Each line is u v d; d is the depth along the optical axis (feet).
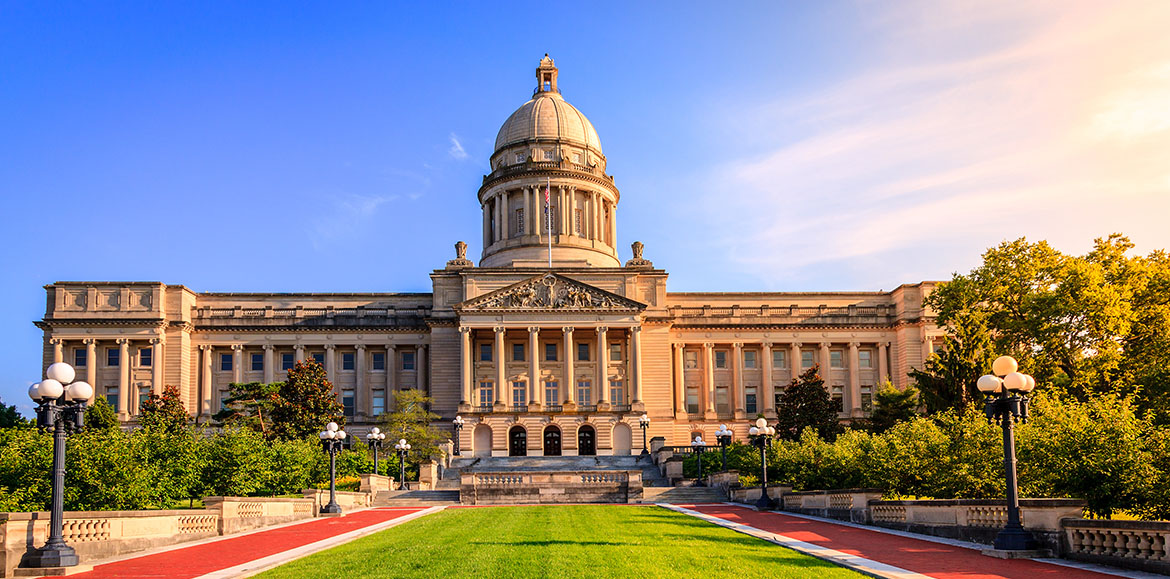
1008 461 85.10
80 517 88.28
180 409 269.23
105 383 314.96
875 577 67.00
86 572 78.54
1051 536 80.53
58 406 84.43
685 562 75.05
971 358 195.21
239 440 144.66
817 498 138.62
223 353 331.36
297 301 339.36
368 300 340.80
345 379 332.80
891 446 131.23
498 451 300.61
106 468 112.16
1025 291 205.87
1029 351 202.49
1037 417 108.37
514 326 309.01
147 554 92.94
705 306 347.36
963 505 95.50
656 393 319.06
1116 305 187.11
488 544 91.50
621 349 327.88
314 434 237.04
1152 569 70.64
